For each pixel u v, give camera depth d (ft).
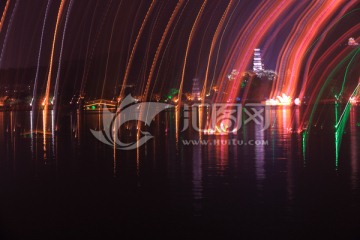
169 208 25.12
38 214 24.21
